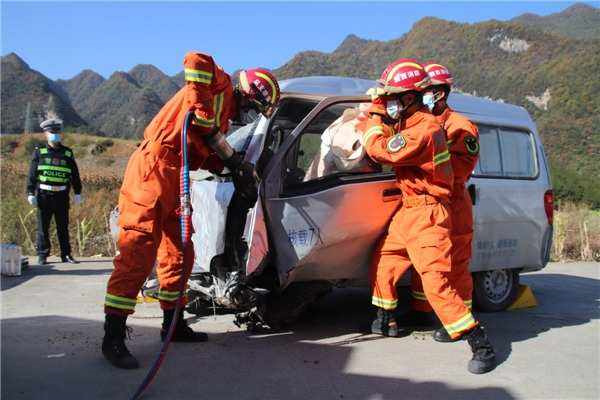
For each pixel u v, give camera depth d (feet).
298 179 17.49
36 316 18.97
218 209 16.03
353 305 21.15
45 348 15.33
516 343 16.96
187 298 17.17
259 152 15.88
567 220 42.42
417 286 17.78
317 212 15.92
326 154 16.78
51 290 23.41
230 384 13.16
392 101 14.90
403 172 15.43
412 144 14.46
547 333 18.12
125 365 13.85
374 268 16.85
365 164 16.57
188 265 14.85
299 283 17.08
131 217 14.02
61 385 12.81
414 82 14.65
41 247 30.12
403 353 15.62
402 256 16.53
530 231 20.90
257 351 15.52
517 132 21.38
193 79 13.93
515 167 21.03
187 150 13.85
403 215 15.67
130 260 13.99
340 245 16.35
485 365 14.29
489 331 18.26
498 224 19.95
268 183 15.47
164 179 14.12
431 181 15.06
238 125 18.35
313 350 15.71
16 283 24.91
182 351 15.37
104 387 12.77
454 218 16.60
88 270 28.48
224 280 16.26
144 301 21.01
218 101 14.61
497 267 20.08
